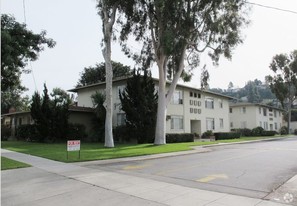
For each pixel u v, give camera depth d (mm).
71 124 31625
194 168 12797
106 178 10469
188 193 8125
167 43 22812
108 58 24438
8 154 18344
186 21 23938
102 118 31516
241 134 48781
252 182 9609
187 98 37062
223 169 12383
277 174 11070
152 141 29281
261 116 56219
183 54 26453
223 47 27062
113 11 24609
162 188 8773
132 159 16484
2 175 11172
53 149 21578
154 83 31875
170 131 33781
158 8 23531
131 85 29484
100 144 27703
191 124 39781
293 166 13125
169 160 16062
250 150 21484
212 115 41750
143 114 29062
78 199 7645
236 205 6938
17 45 26641
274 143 29766
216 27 25141
